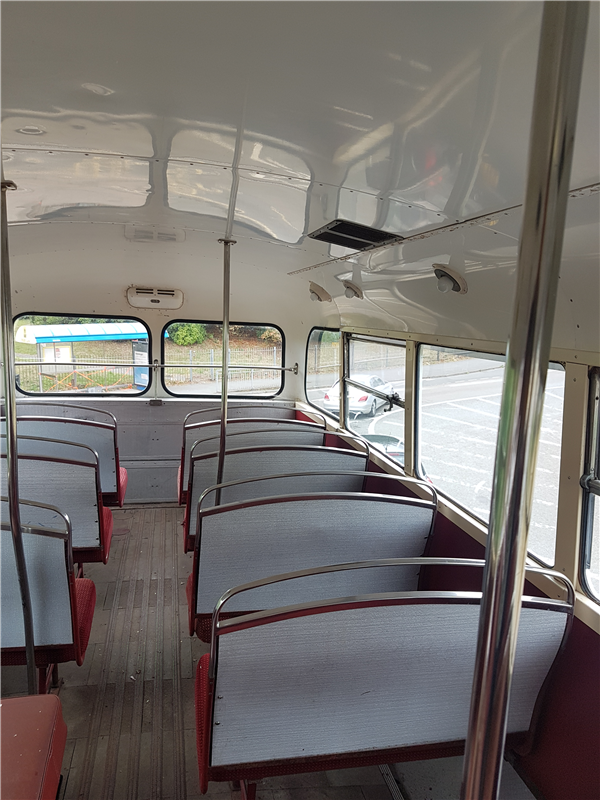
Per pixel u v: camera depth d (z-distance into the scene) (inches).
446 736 77.9
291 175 80.5
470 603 65.6
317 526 103.9
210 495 140.9
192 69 51.0
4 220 82.4
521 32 37.0
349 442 201.8
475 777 31.7
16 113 63.8
